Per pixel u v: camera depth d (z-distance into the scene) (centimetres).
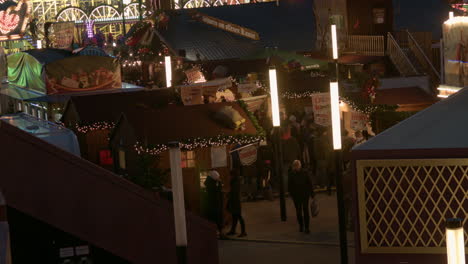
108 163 2427
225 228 1789
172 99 2239
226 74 4162
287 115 2845
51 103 3081
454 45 1889
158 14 5462
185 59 4938
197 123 1934
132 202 1159
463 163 992
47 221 1116
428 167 1009
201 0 6969
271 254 1510
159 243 1177
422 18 4850
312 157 2294
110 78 3114
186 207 1828
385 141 1030
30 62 3198
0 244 930
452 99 1091
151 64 4009
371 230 1035
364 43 3938
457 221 706
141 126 1889
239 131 1933
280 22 5438
